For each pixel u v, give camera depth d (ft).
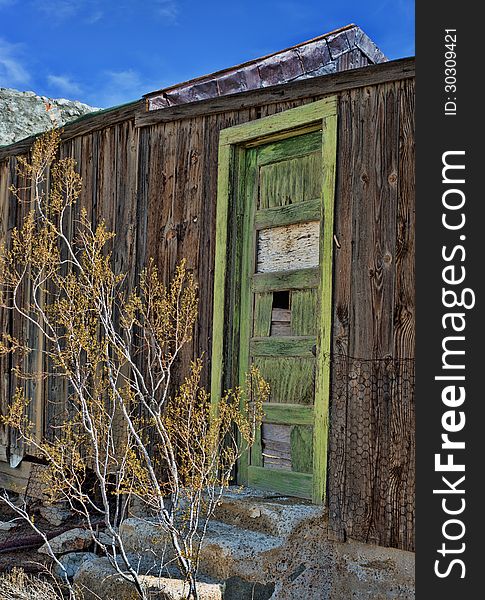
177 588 12.18
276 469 15.69
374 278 13.89
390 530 13.25
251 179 16.79
